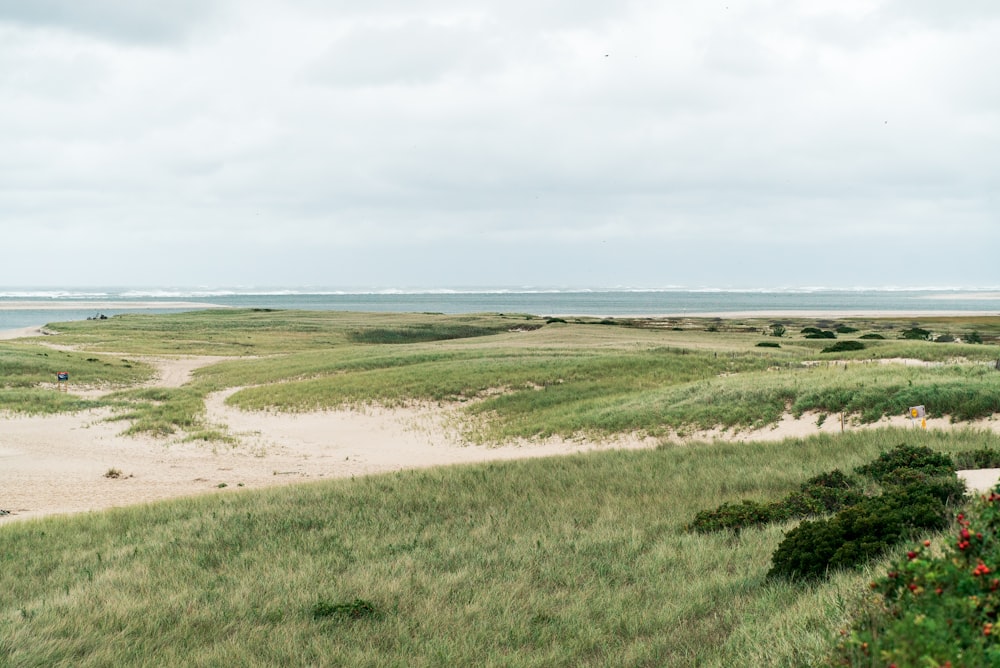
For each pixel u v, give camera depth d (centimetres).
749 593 1044
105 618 1057
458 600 1116
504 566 1291
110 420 4216
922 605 595
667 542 1387
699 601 1011
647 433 3225
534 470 2345
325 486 2272
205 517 1828
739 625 878
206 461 3241
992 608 547
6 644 934
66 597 1170
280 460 3275
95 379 6097
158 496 2566
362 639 966
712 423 3198
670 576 1168
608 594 1091
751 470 2142
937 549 905
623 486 2034
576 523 1652
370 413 4291
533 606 1071
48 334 11769
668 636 896
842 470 1947
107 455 3353
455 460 3186
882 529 1078
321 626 1015
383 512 1830
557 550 1378
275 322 13750
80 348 9044
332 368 6012
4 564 1445
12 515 2269
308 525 1738
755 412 3200
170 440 3697
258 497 2122
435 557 1374
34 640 952
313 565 1342
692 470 2220
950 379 3084
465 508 1853
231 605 1112
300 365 6412
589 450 2986
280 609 1086
